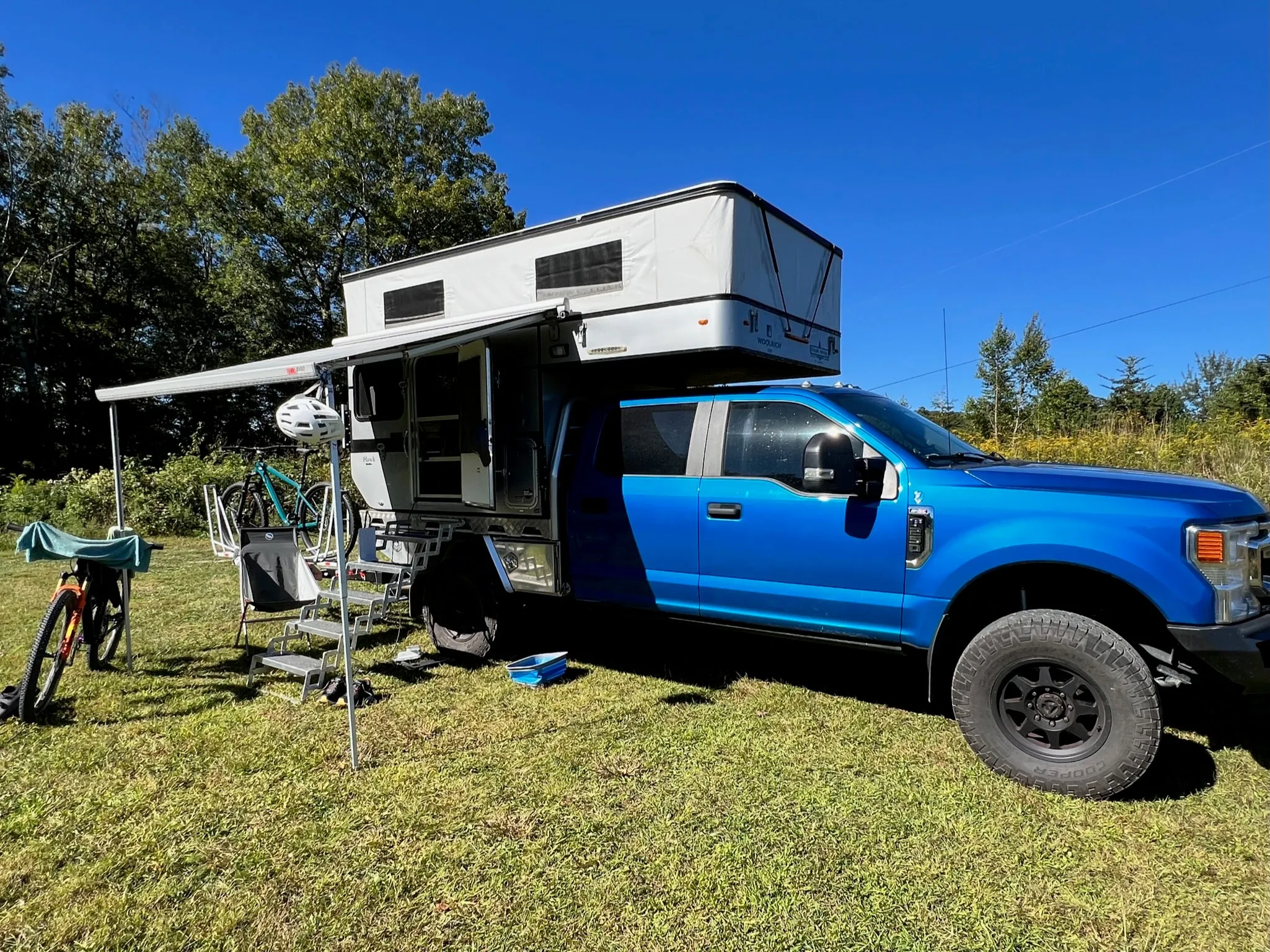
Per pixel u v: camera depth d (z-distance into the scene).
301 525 7.99
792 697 4.29
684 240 4.41
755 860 2.63
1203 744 3.51
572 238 4.82
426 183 27.55
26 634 5.90
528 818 2.92
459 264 5.42
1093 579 3.26
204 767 3.39
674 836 2.79
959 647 3.74
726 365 5.20
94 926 2.29
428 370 5.38
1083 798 3.03
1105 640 2.99
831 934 2.24
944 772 3.29
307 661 4.48
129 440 26.33
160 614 6.61
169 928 2.29
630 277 4.59
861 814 2.94
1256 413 23.81
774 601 3.97
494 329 4.45
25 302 24.52
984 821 2.88
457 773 3.33
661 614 4.42
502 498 5.00
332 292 28.83
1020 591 3.48
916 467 3.60
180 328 28.25
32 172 24.64
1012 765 3.19
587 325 4.72
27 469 22.75
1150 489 3.16
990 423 13.65
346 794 3.13
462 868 2.60
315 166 26.31
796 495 3.89
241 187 26.48
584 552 4.69
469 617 5.20
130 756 3.52
